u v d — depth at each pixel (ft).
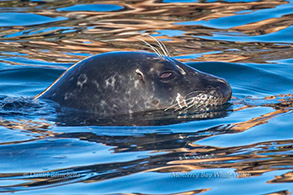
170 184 53.36
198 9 168.55
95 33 145.69
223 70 111.34
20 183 54.70
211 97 82.28
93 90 80.33
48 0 181.88
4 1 180.45
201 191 51.83
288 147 63.62
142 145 65.62
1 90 100.01
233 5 171.73
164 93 80.43
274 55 123.34
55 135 70.23
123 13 164.96
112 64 80.94
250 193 51.16
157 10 168.14
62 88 83.56
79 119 77.15
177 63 84.69
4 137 69.36
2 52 129.29
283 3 171.22
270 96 93.25
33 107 81.82
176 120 76.74
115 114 79.30
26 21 157.69
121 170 57.26
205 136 68.90
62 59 123.75
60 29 150.00
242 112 80.64
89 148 64.95
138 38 140.56
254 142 66.03
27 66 116.06
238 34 144.15
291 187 52.11
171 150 63.36
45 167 58.95
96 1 179.63
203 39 139.44
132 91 79.71
